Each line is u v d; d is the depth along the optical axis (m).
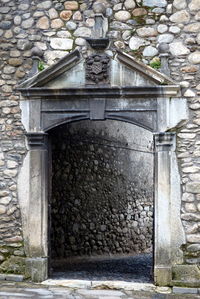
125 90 5.02
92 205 7.78
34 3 5.36
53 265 6.48
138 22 5.15
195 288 4.74
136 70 5.03
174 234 4.93
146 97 5.04
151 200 9.21
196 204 4.91
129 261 7.23
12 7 5.39
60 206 7.14
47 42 5.30
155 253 4.92
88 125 7.70
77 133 7.47
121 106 5.09
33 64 5.27
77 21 5.27
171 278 4.85
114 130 8.30
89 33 5.24
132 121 5.07
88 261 7.07
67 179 7.29
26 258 5.13
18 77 5.31
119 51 5.02
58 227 7.10
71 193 7.39
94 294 4.62
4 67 5.34
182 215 4.92
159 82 4.93
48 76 5.13
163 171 4.96
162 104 5.00
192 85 4.98
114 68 5.10
